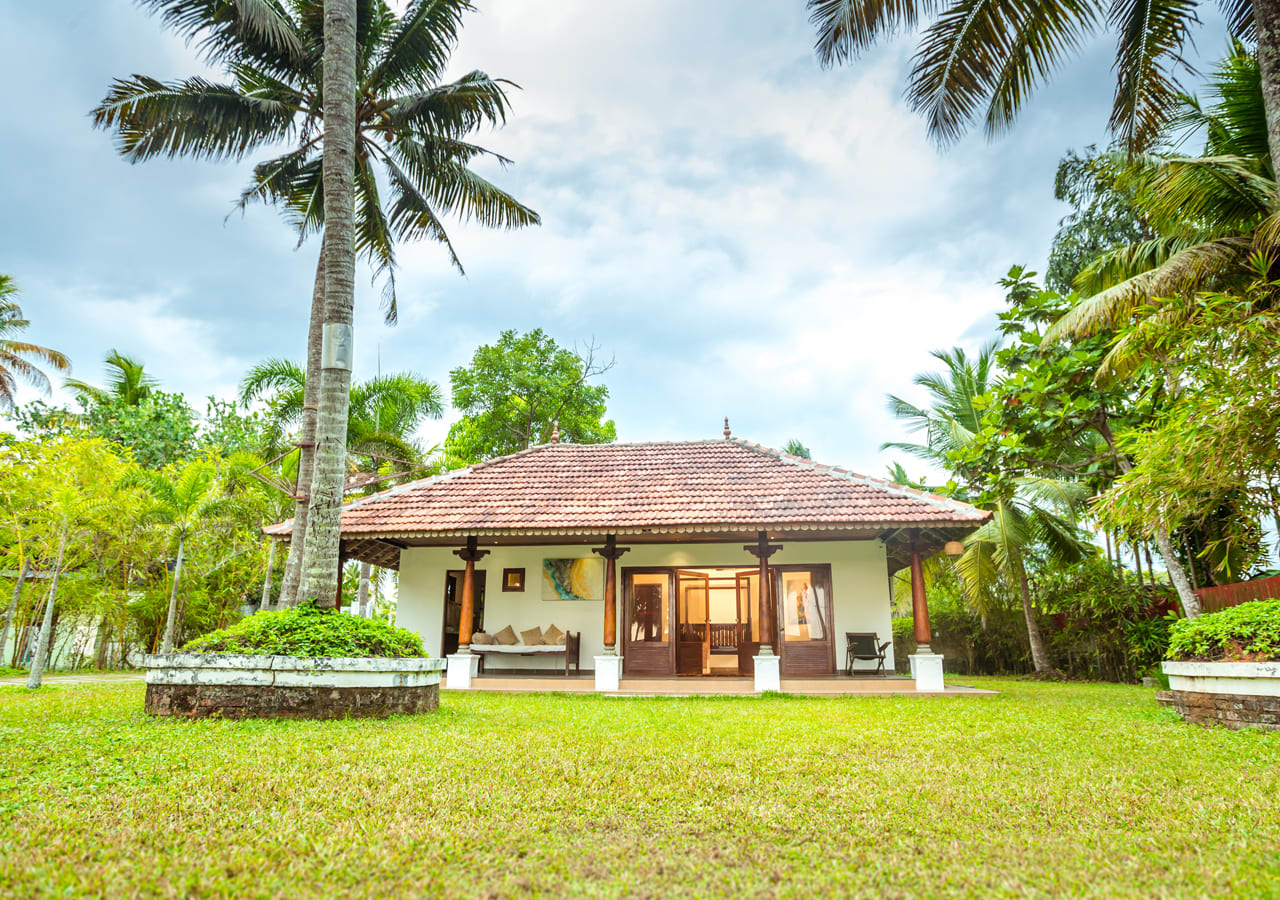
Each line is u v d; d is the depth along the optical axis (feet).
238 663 24.73
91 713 24.80
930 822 12.35
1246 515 27.14
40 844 10.64
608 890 9.21
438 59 44.52
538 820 12.36
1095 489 52.90
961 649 73.77
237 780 14.87
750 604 56.44
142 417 82.07
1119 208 58.13
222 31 39.34
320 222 50.88
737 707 31.68
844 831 11.87
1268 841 11.16
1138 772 16.52
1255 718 23.31
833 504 43.37
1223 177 34.45
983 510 45.16
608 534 42.96
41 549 48.57
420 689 27.02
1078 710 30.09
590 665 49.21
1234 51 35.47
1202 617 28.40
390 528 43.06
